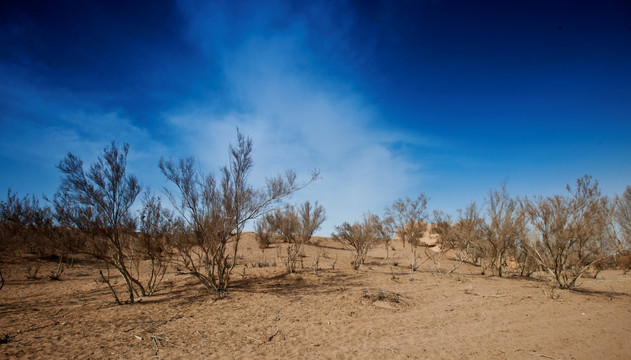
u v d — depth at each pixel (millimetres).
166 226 10984
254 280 14297
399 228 21906
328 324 8055
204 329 7555
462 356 5984
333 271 17609
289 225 17859
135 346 6375
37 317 8531
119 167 9656
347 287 13086
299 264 20516
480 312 9336
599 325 8117
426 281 15242
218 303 10188
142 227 10633
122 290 12664
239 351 6203
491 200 17688
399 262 24641
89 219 9000
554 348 6438
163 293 11820
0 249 16109
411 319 8547
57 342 6535
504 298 11328
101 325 7762
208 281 12398
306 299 10844
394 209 21547
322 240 38250
